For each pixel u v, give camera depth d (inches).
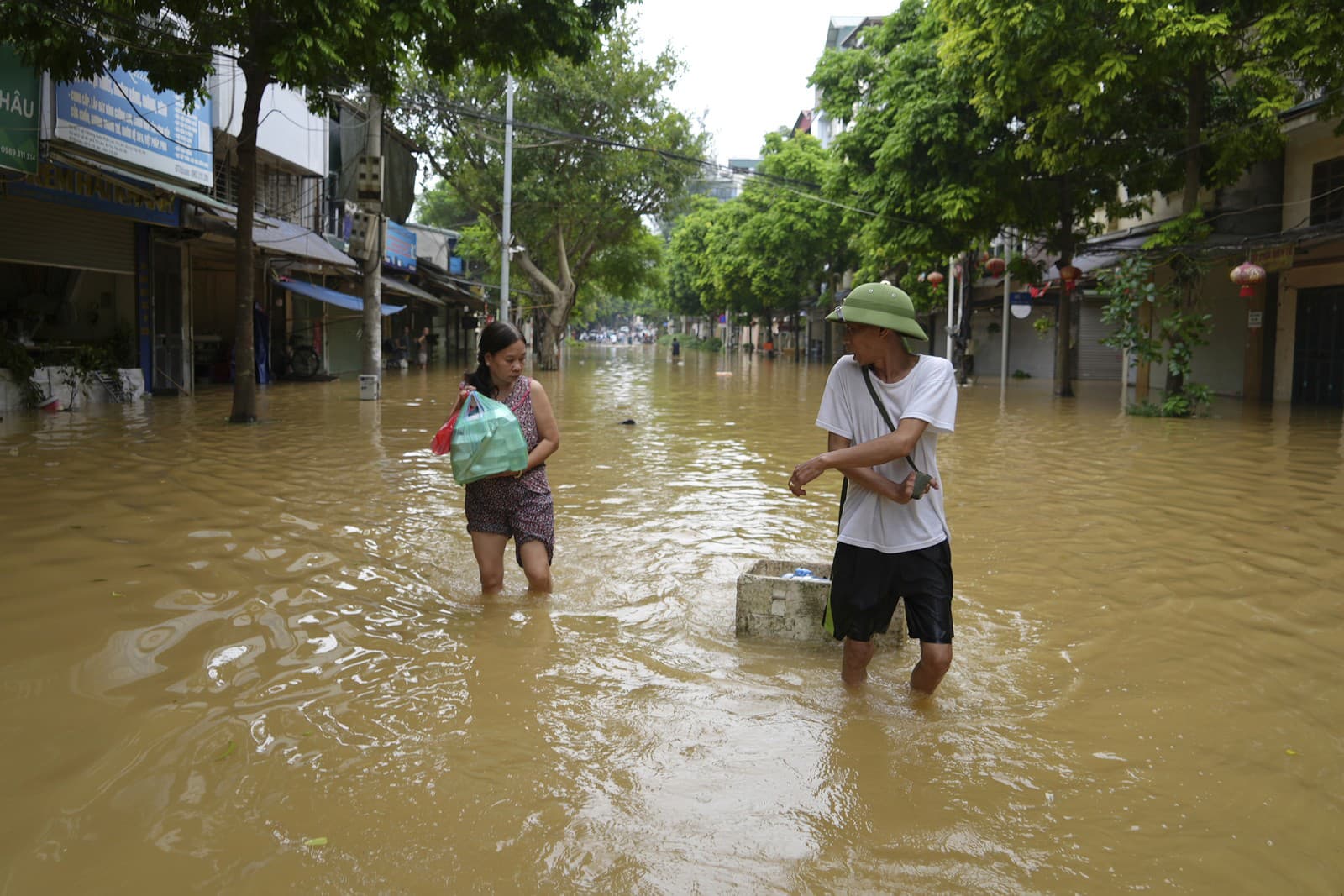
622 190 1259.2
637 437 542.0
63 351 593.9
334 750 131.6
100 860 103.2
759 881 103.7
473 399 198.5
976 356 1460.4
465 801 118.8
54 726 134.7
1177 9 562.9
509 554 250.5
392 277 1196.5
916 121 791.1
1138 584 225.0
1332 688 160.4
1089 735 142.3
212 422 528.1
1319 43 541.0
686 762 131.4
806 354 2097.7
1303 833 114.3
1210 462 430.0
